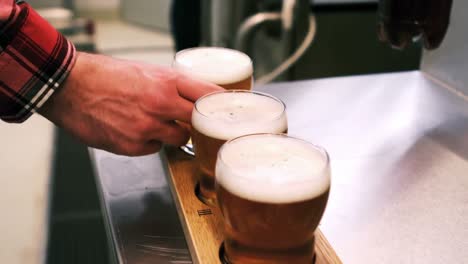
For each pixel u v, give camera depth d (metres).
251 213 0.57
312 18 1.73
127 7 3.26
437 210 0.75
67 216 1.71
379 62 1.82
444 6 0.78
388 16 0.80
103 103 0.79
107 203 0.77
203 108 0.74
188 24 2.20
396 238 0.70
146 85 0.77
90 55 0.81
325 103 1.04
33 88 0.78
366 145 0.90
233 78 0.85
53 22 2.55
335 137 0.92
